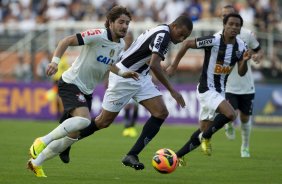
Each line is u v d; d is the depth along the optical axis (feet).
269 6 284.00
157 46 97.60
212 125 109.29
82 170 105.70
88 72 96.37
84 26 261.85
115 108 105.60
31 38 262.47
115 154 132.98
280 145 162.71
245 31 134.31
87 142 162.50
